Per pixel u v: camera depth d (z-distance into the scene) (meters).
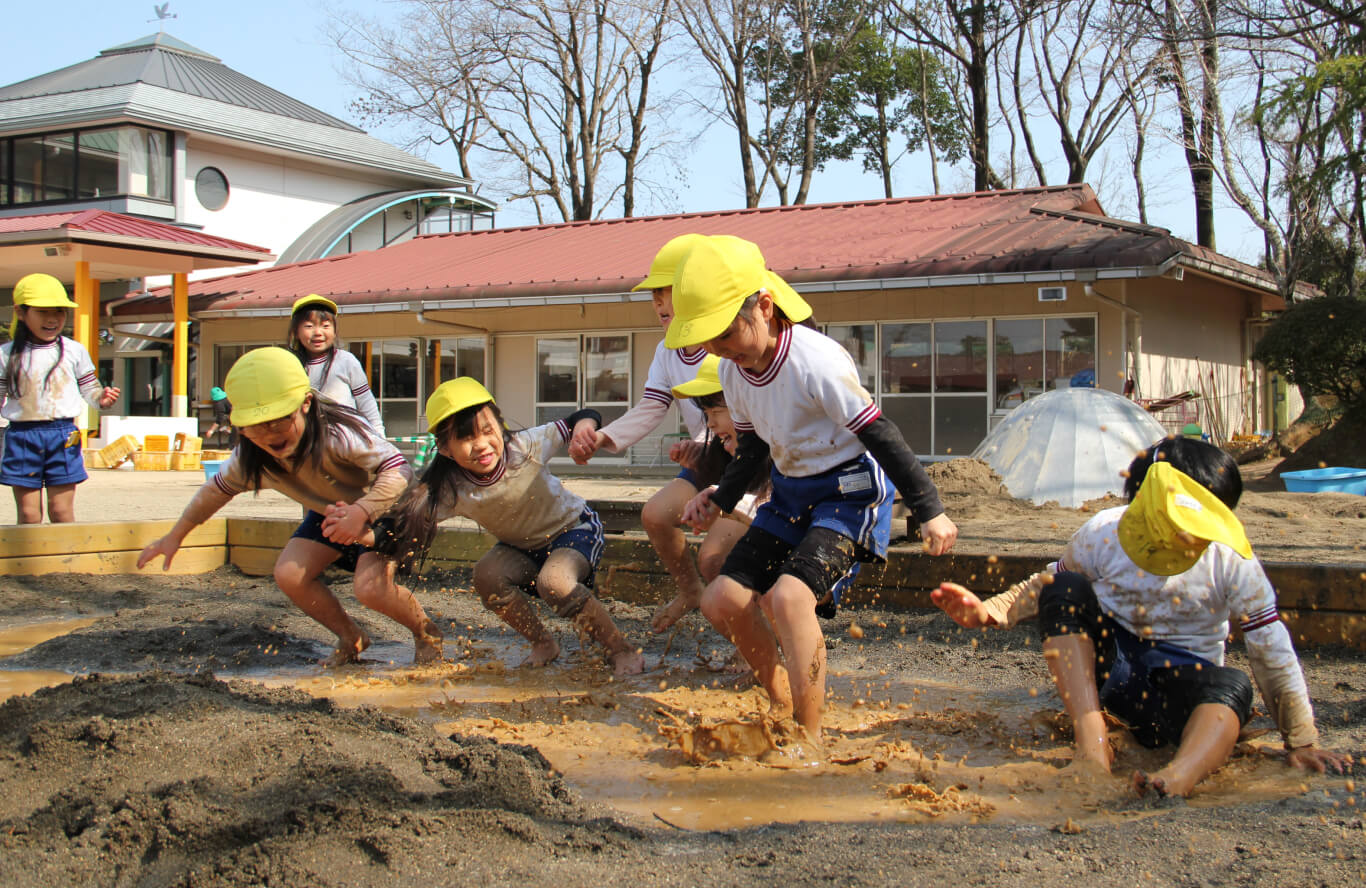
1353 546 7.27
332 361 5.86
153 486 14.75
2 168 27.44
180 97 29.14
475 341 20.09
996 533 8.11
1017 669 4.68
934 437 16.31
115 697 3.40
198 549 7.36
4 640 5.49
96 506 11.09
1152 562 3.20
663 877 2.46
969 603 3.37
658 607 6.18
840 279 15.58
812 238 18.38
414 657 5.21
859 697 4.28
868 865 2.49
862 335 16.73
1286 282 20.06
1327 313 13.55
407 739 3.23
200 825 2.59
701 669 4.80
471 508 4.74
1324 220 20.98
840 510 3.64
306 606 4.94
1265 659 3.28
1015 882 2.38
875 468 3.68
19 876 2.47
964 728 3.76
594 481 16.09
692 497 4.98
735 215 21.88
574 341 19.25
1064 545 7.25
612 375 19.03
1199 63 20.55
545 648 4.97
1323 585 4.79
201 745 3.03
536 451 4.82
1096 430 10.43
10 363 7.45
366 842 2.50
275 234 30.77
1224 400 18.92
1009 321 15.89
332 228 29.50
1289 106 13.95
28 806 2.81
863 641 5.24
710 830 2.84
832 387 3.47
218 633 5.48
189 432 20.95
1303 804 2.88
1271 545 7.35
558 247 21.41
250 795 2.77
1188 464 3.36
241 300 20.97
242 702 3.51
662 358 5.09
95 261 20.81
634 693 4.38
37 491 7.62
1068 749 3.46
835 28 33.69
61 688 3.54
